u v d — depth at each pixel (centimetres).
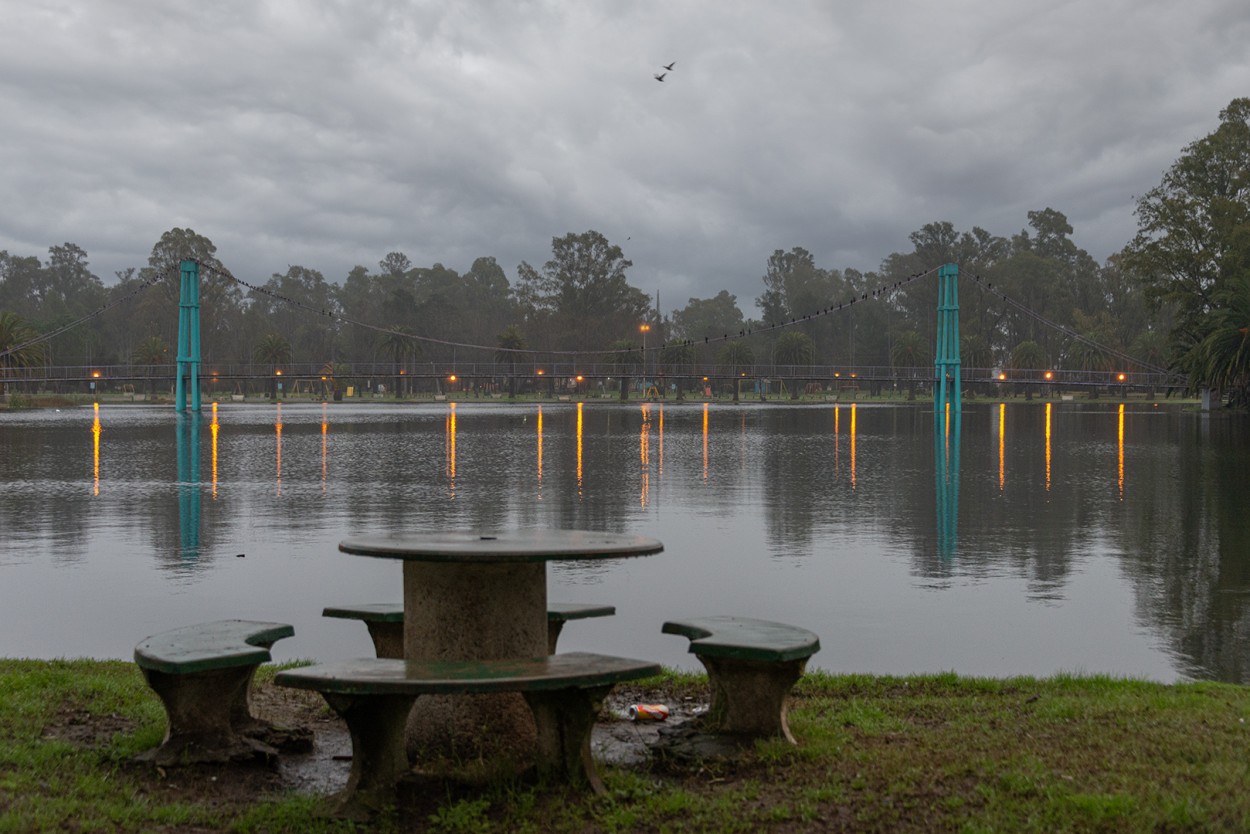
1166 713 754
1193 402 13138
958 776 622
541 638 707
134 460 4091
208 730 700
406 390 17100
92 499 2752
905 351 15062
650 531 2131
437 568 688
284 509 2520
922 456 4278
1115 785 593
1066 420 7912
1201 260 8481
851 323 18688
